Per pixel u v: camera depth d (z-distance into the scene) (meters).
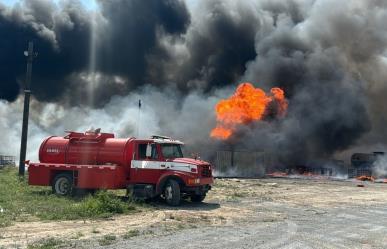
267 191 22.98
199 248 8.38
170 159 16.33
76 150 17.48
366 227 11.83
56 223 11.34
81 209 13.29
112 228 10.77
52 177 17.69
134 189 16.45
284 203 17.69
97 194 15.11
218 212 14.41
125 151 16.83
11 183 20.47
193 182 15.82
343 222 12.71
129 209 14.34
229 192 21.44
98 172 16.77
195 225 11.56
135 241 9.02
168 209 14.90
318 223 12.38
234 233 10.27
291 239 9.63
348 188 27.09
